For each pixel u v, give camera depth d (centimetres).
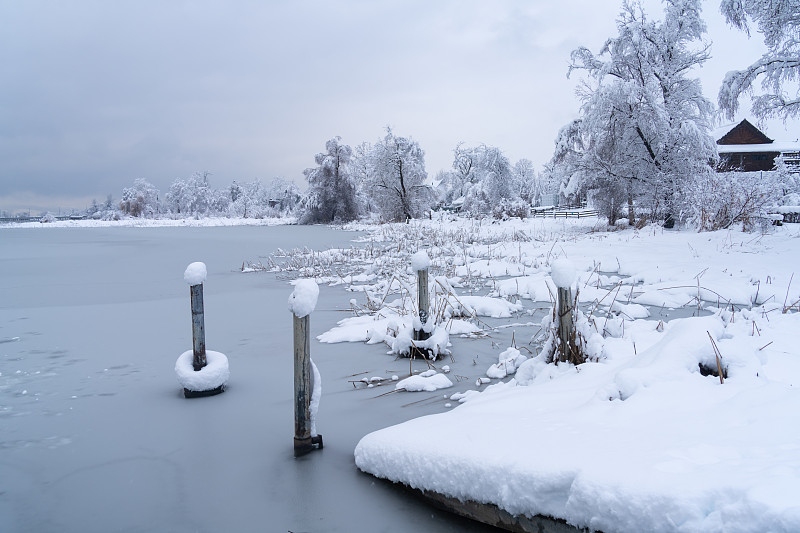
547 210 5028
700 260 1177
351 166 5862
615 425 268
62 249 2402
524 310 820
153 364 577
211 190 10550
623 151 2384
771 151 4981
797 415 243
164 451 352
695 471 201
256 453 347
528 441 261
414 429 314
